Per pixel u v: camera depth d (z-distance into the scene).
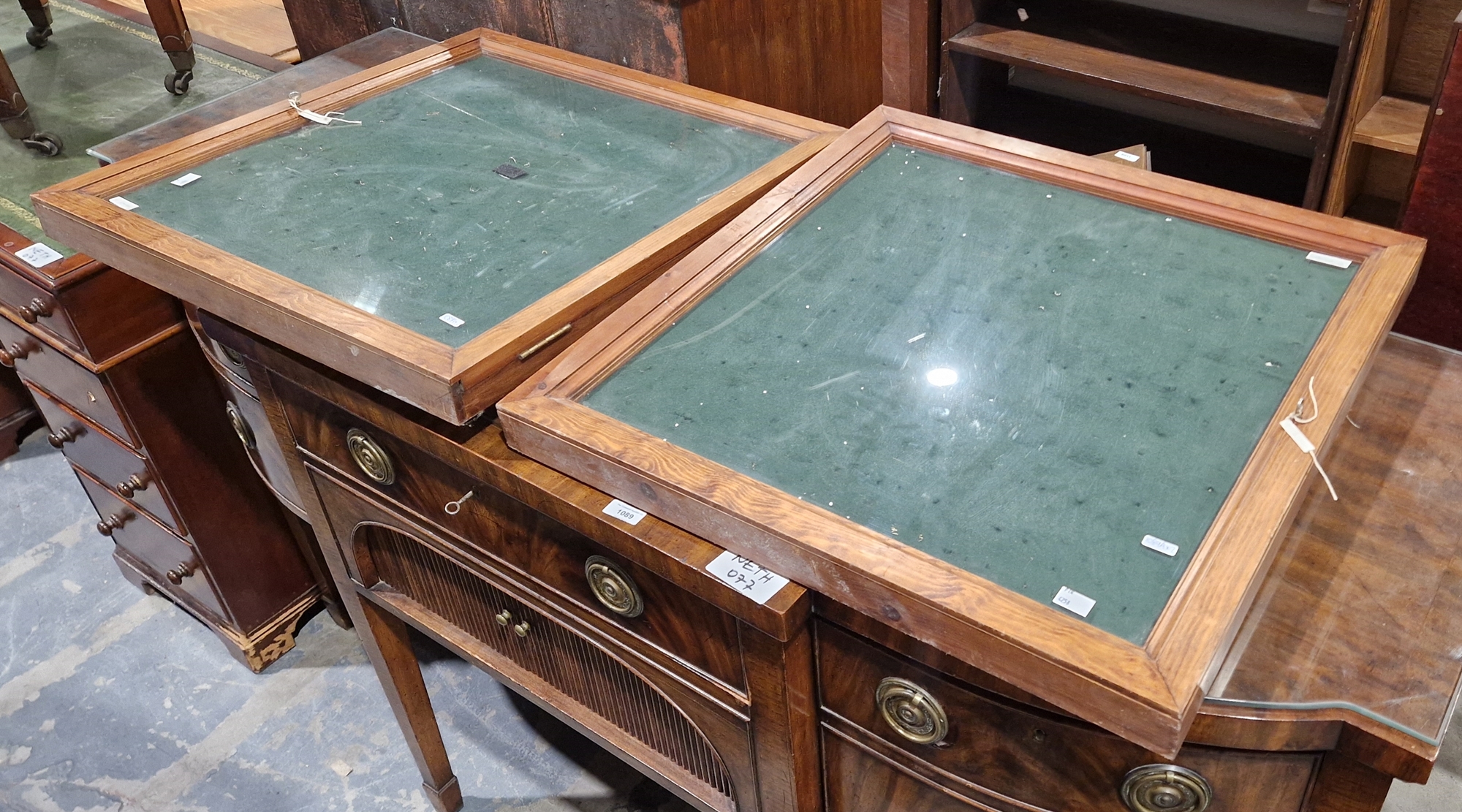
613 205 1.24
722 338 1.04
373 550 1.41
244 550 1.94
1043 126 1.77
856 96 1.95
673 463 0.91
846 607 0.90
